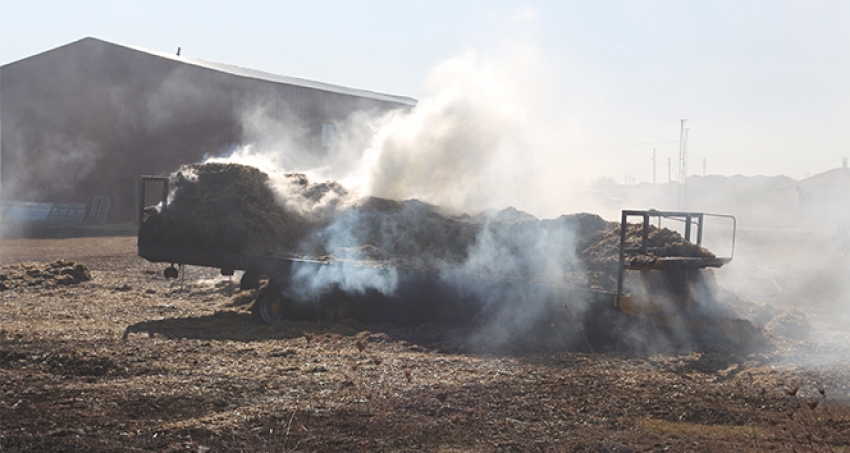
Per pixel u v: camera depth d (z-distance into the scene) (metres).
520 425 6.60
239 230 12.65
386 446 6.01
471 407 7.10
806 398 7.56
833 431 6.54
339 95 41.72
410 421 6.66
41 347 9.58
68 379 8.09
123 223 38.72
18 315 12.38
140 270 19.77
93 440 5.99
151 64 38.22
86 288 16.09
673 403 7.37
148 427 6.36
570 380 8.20
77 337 10.45
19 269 16.94
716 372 8.77
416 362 9.14
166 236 13.11
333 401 7.25
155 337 10.68
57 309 13.19
